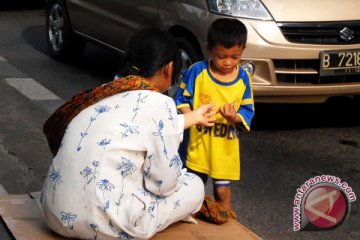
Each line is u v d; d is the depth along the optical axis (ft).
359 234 15.06
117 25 24.34
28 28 34.65
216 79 12.98
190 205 11.70
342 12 20.26
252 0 19.81
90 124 10.93
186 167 13.24
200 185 11.87
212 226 12.44
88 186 10.68
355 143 20.47
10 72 26.58
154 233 11.30
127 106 10.93
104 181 10.69
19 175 17.07
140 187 11.07
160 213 11.32
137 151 10.80
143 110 10.87
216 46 12.66
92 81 26.08
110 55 30.40
